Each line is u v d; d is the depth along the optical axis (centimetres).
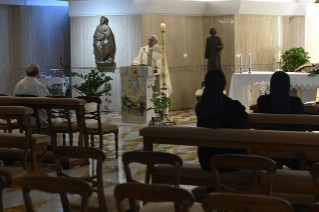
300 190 377
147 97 909
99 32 1263
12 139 566
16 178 554
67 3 1431
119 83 1266
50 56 1409
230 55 1307
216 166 333
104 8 1249
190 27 1315
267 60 1373
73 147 352
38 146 584
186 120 1095
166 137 427
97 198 358
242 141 403
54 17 1409
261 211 226
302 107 552
